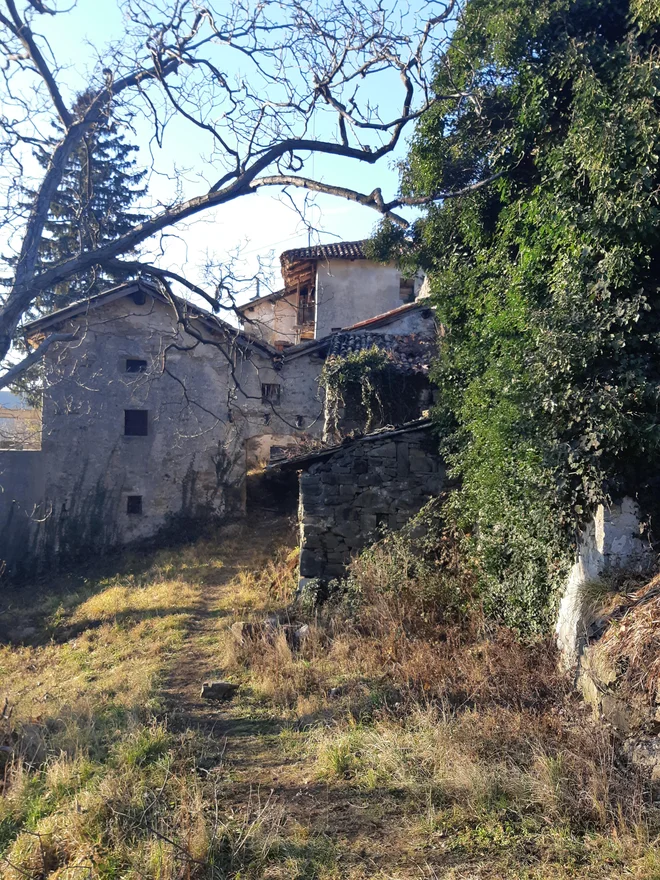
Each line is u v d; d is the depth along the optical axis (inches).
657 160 228.5
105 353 711.7
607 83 265.9
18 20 215.6
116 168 326.3
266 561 575.8
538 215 282.8
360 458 401.4
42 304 617.9
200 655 351.3
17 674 386.0
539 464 259.0
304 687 269.3
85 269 238.8
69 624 486.6
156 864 143.0
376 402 561.3
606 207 237.8
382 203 227.0
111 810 170.2
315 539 397.4
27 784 194.1
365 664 285.6
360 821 167.6
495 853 150.9
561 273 259.3
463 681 250.1
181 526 715.4
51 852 159.0
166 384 717.9
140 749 207.9
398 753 196.2
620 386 229.0
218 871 144.9
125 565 658.8
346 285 824.3
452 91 297.0
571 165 261.9
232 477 724.0
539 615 273.9
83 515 706.8
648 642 189.8
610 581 226.4
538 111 289.9
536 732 196.4
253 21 247.8
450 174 352.8
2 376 203.5
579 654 228.2
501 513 302.5
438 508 387.9
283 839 157.6
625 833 150.5
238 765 204.8
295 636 335.6
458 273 370.3
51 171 216.8
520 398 271.4
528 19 293.0
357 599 356.8
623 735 186.2
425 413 529.7
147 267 242.5
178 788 184.2
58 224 349.4
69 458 708.7
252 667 304.7
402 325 669.3
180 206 230.5
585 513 242.8
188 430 719.1
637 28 275.1
